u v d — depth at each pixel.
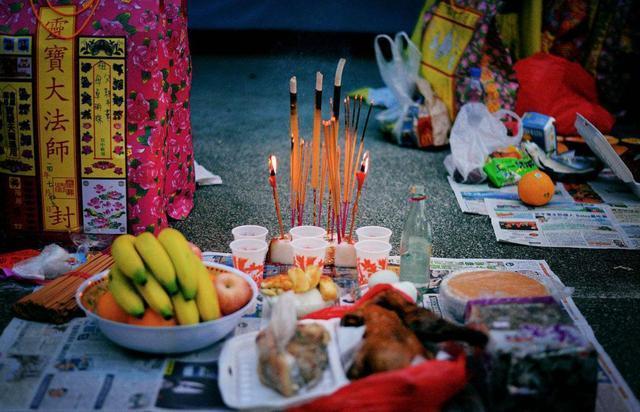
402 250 2.76
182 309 2.21
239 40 7.32
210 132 4.97
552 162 4.14
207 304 2.25
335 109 2.76
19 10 2.99
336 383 1.99
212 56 7.21
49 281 2.82
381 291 2.33
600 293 2.86
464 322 2.33
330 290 2.51
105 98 2.96
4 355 2.27
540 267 3.00
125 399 2.07
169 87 3.32
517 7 5.01
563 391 1.99
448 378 1.96
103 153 2.99
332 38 7.00
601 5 4.90
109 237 3.05
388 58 6.91
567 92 4.70
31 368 2.21
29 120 2.99
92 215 3.04
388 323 2.15
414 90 4.75
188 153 3.59
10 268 2.84
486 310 2.17
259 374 2.04
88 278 2.67
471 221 3.57
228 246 3.25
